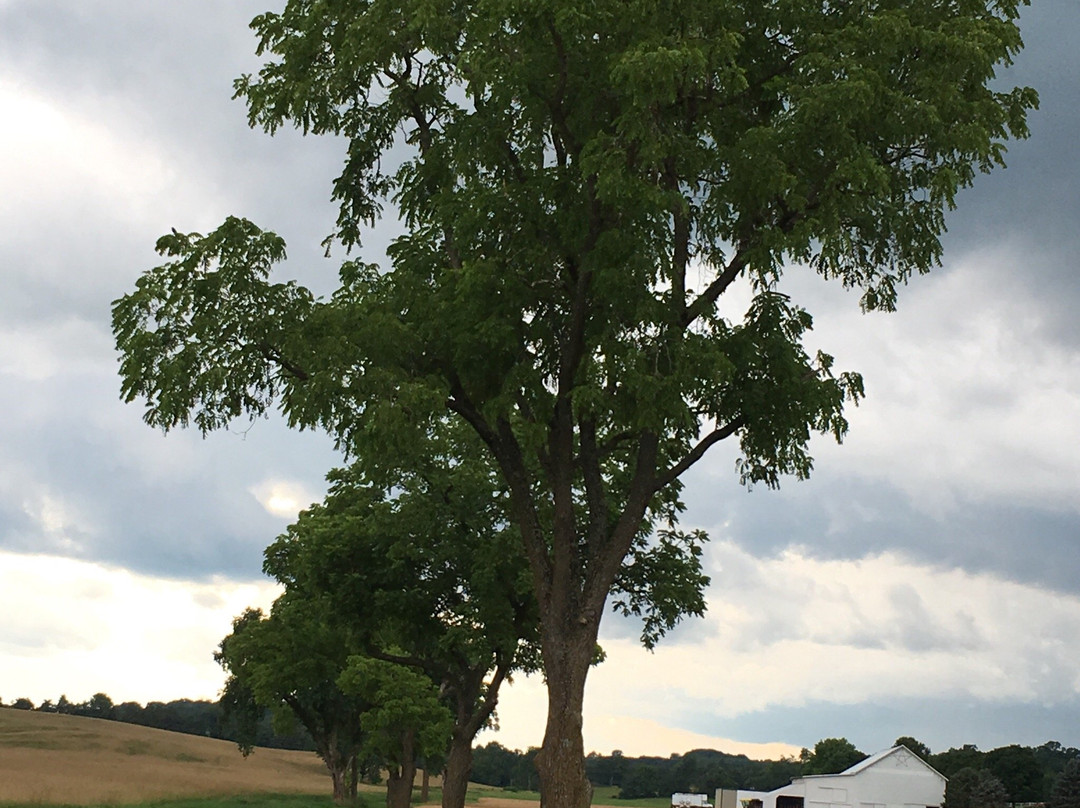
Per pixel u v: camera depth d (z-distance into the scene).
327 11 20.38
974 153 18.28
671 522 30.41
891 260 19.88
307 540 34.16
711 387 18.92
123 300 18.72
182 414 18.78
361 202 22.14
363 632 34.22
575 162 18.86
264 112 21.20
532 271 19.14
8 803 60.22
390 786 53.56
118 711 198.25
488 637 31.80
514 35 18.22
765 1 19.06
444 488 31.75
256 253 19.06
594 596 19.36
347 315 19.42
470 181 19.67
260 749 156.00
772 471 20.33
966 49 17.55
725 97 19.33
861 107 17.08
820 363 19.30
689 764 190.12
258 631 52.03
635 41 17.17
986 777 93.06
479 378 19.23
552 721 18.75
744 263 19.02
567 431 20.23
